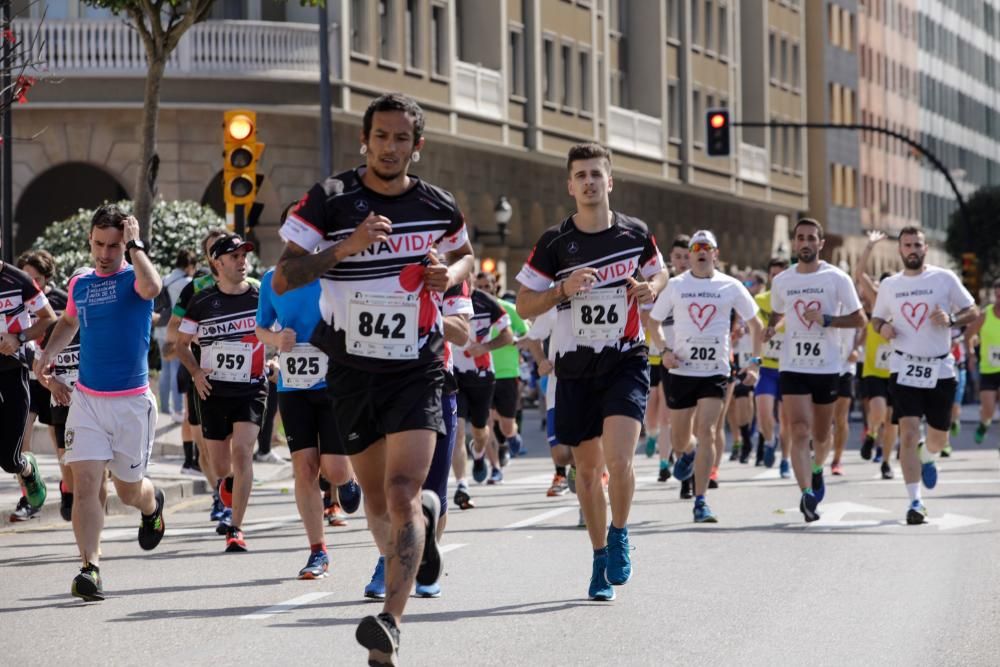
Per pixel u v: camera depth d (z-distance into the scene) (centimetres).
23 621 2130
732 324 4038
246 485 2875
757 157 14725
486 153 10131
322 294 1772
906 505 3625
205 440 2989
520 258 10669
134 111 7894
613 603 2244
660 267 2228
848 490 4028
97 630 2055
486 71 9912
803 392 3303
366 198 1748
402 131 1733
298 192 8206
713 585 2408
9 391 3086
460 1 10181
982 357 5481
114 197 8731
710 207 14075
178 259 4659
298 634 2014
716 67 13812
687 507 3591
